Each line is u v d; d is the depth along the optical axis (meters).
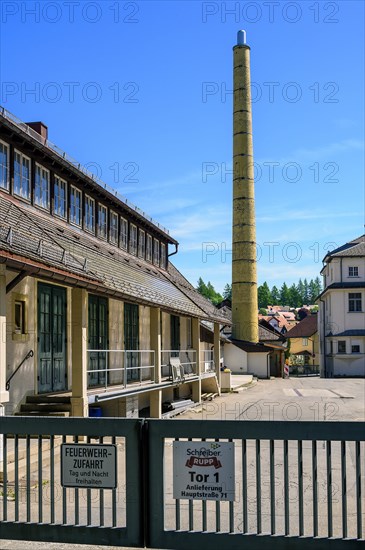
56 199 17.59
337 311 58.31
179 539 5.13
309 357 84.81
